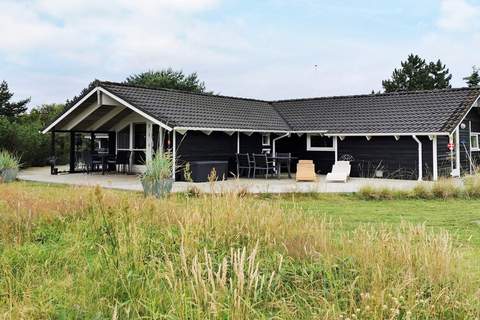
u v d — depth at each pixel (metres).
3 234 6.03
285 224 6.01
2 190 10.07
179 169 17.52
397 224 8.37
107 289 4.19
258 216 6.17
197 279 3.65
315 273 4.45
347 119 21.70
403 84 50.84
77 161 23.89
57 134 28.78
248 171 19.86
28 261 5.08
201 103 21.27
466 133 20.94
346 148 20.97
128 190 13.85
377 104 22.50
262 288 3.99
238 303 3.34
